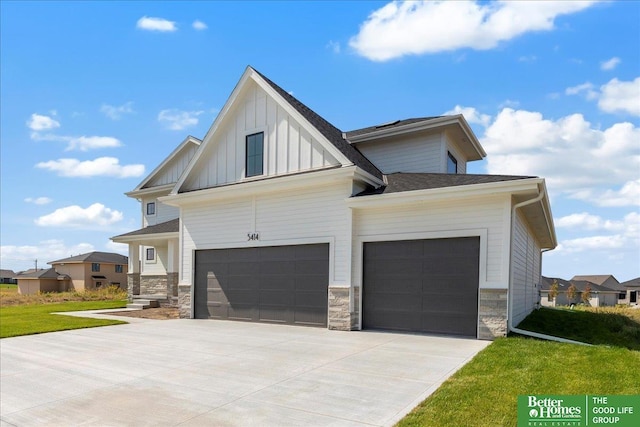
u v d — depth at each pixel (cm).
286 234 1241
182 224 1510
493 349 762
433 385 562
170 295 1927
